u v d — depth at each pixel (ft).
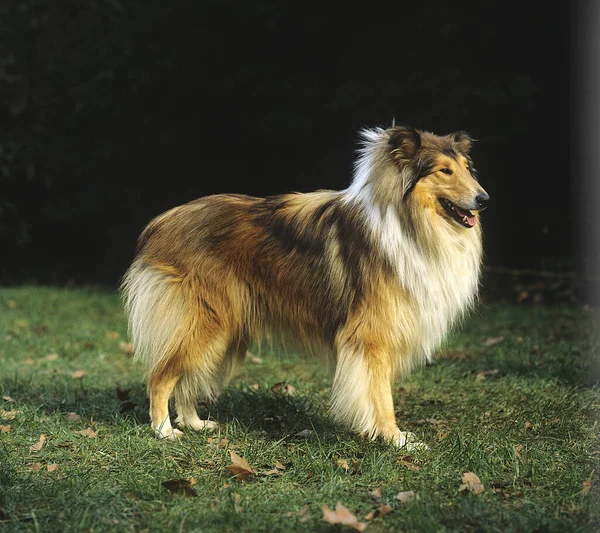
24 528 11.91
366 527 11.99
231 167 48.21
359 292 15.90
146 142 48.34
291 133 43.04
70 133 51.55
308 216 16.76
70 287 46.09
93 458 15.21
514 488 13.64
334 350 16.70
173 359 16.99
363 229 15.96
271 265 16.79
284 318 16.97
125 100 47.62
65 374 24.49
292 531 11.81
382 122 39.24
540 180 42.39
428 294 15.81
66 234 53.83
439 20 38.63
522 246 42.32
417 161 15.61
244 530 11.81
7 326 32.76
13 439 16.35
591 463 14.76
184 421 17.67
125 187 49.83
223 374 18.03
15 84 50.67
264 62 43.68
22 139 50.06
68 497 12.98
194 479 13.94
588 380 21.66
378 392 15.89
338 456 15.47
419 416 18.79
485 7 38.73
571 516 12.39
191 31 44.75
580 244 41.52
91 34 50.70
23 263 53.62
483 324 31.99
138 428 17.02
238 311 17.07
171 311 16.97
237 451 15.70
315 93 41.42
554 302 36.99
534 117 39.58
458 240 16.08
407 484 13.70
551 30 39.47
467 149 16.60
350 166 43.09
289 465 14.97
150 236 17.72
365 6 40.34
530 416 17.98
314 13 41.24
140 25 46.11
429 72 38.81
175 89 45.65
